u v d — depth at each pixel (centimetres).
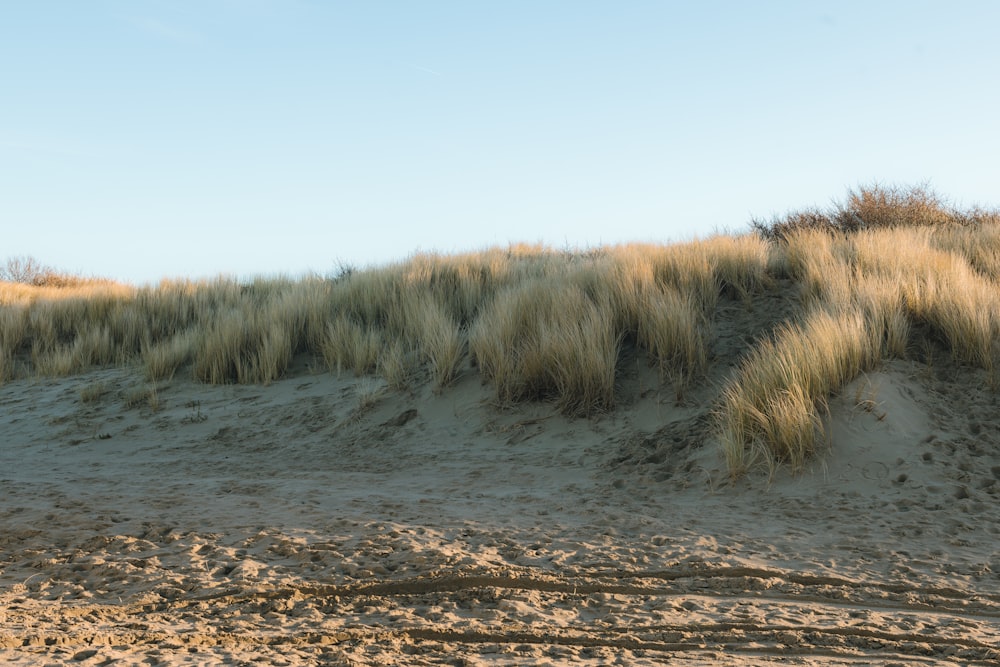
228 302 1585
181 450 984
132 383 1247
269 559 555
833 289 1023
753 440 789
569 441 911
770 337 1009
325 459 928
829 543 593
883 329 937
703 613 459
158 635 418
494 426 962
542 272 1482
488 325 1118
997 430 791
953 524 630
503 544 582
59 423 1109
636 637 422
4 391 1273
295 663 375
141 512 677
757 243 1301
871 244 1205
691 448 832
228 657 384
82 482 812
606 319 1039
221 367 1235
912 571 528
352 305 1391
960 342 909
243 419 1071
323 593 495
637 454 848
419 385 1082
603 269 1241
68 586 507
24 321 1558
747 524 645
